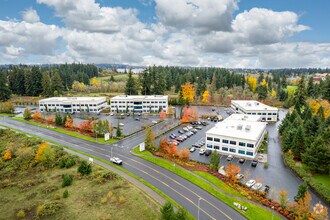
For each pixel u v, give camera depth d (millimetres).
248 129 83188
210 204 49031
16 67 197250
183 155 70438
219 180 58875
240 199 50875
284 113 144375
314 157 62438
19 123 116938
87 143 87250
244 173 63469
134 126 112000
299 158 71750
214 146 80562
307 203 43375
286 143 76375
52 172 64125
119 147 83000
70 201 49531
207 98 173125
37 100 175875
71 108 147250
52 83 188125
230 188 55281
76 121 123188
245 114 115375
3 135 95438
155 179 59531
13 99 177375
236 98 179625
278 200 50594
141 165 68000
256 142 74688
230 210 47062
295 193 53719
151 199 49844
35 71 186125
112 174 59906
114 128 107875
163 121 121750
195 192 53594
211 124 116312
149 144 81312
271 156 75688
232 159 73438
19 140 87562
